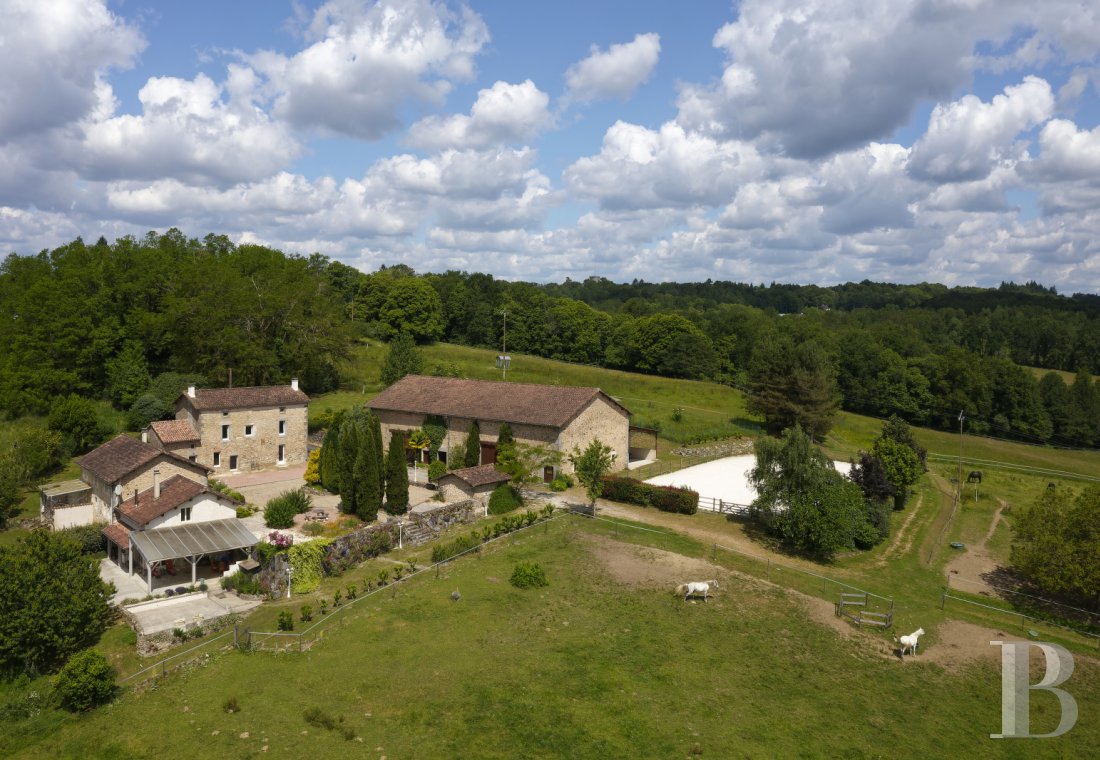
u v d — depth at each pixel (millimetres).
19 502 50250
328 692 24297
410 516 41938
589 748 21578
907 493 57812
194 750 20969
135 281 83000
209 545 36656
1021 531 40344
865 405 114125
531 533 42562
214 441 56844
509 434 55000
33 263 94125
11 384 70062
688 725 23250
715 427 85438
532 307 152250
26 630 27688
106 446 48219
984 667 29281
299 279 96562
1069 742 23922
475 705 23609
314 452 54969
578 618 31141
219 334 78625
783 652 29266
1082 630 33875
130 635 30438
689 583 34406
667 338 129875
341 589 34094
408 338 98312
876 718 24766
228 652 27297
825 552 42469
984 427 105188
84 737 21906
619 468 62500
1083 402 102312
